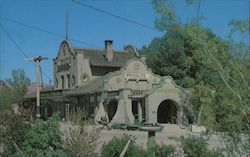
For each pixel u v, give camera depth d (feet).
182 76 182.19
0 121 44.65
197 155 32.14
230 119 23.62
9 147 43.83
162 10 24.16
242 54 23.38
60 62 208.44
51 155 37.96
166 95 153.99
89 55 197.57
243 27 22.81
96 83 178.81
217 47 23.08
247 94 22.17
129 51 214.28
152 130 41.22
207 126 25.49
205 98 24.32
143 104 156.25
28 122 46.14
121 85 173.47
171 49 187.11
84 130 42.24
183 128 116.47
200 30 23.24
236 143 26.00
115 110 170.19
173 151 40.22
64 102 193.16
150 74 180.96
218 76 23.61
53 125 41.47
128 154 40.52
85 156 40.45
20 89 190.19
